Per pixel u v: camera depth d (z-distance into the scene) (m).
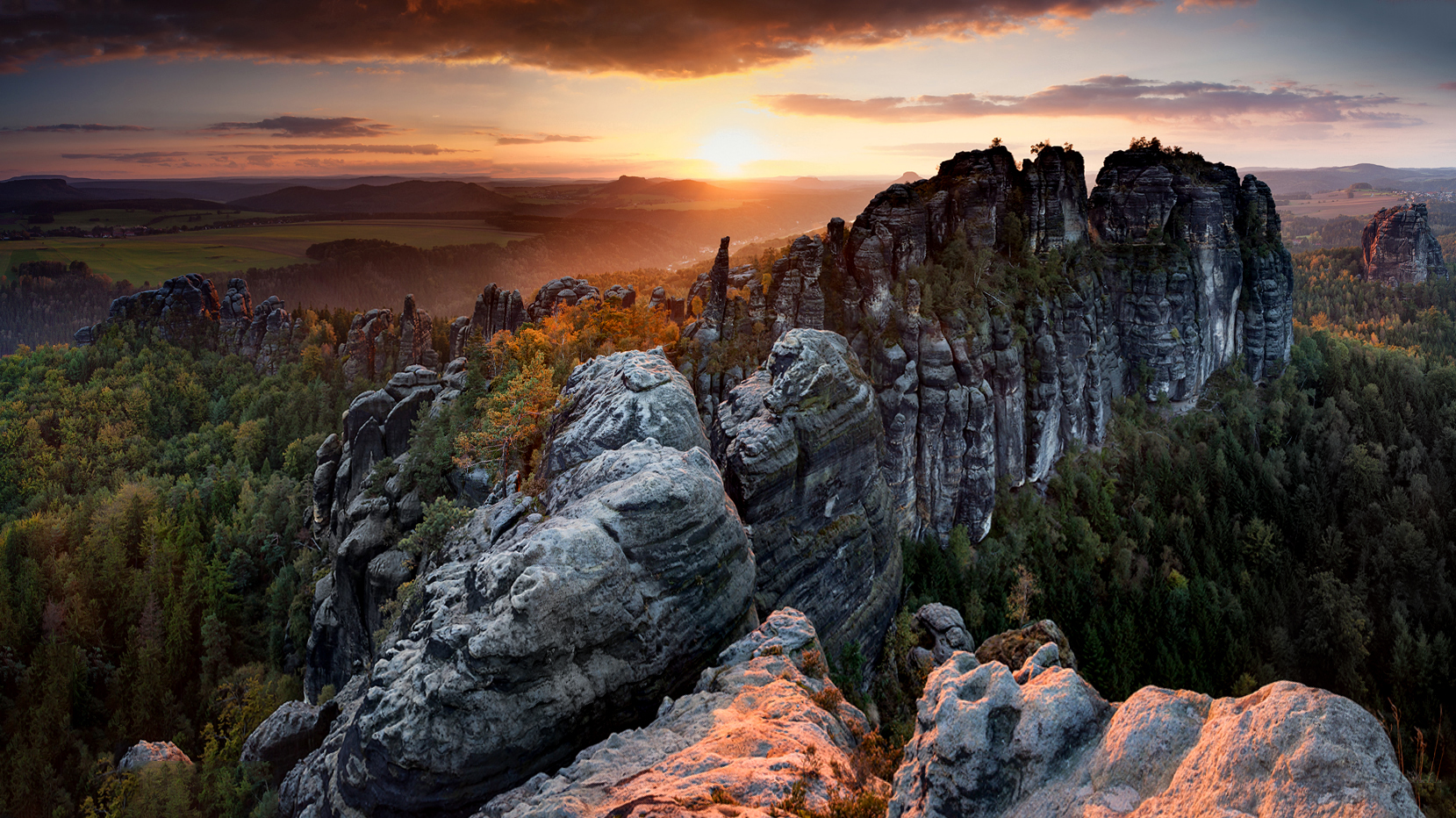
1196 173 155.25
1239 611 100.19
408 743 35.47
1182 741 18.83
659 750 32.88
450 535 64.44
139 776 73.44
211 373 189.75
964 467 109.06
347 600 88.12
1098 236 155.00
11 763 82.00
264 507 125.00
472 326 167.75
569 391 73.56
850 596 75.56
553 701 37.78
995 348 114.19
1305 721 16.22
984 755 21.28
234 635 107.44
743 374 105.25
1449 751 79.94
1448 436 138.25
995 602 99.06
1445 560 106.44
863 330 109.50
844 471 75.94
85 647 99.62
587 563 39.81
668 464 48.28
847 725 36.47
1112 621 96.31
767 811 25.61
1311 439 141.50
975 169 133.38
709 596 45.50
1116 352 142.75
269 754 69.06
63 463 150.62
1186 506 120.88
